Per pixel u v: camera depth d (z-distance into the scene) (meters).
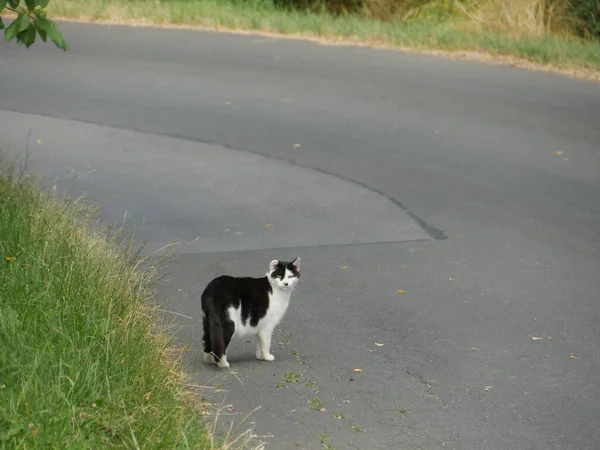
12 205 10.27
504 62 22.09
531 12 25.06
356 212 13.49
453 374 8.38
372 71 21.44
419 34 24.31
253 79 20.91
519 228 12.88
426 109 18.64
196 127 17.69
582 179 14.89
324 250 11.95
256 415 7.34
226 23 26.11
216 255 11.63
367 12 28.28
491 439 7.18
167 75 21.25
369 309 10.01
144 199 13.80
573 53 22.36
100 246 9.67
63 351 6.70
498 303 10.23
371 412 7.54
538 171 15.27
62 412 6.02
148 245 11.85
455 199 14.07
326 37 24.81
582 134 17.03
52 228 9.66
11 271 8.27
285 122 17.97
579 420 7.56
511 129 17.36
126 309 7.98
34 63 22.19
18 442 5.72
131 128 17.59
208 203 13.73
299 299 10.25
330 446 6.86
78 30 25.34
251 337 9.30
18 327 7.12
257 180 14.86
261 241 12.24
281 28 25.62
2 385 6.23
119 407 6.38
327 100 19.33
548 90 19.80
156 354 7.55
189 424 6.53
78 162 15.43
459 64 22.00
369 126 17.67
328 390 7.93
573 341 9.22
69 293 7.89
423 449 6.94
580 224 13.05
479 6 26.47
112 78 21.00
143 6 27.58
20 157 15.52
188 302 9.99
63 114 18.39
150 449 6.04
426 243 12.29
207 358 8.37
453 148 16.41
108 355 6.91
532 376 8.38
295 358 8.66
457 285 10.77
